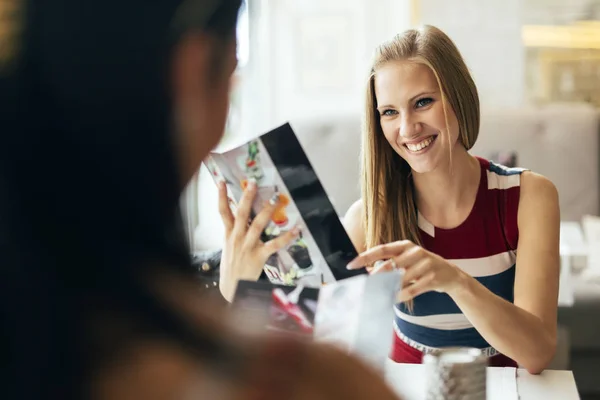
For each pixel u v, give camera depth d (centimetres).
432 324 165
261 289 99
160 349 31
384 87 161
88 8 31
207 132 36
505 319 134
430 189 165
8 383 30
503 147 368
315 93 455
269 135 110
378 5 445
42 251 30
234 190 116
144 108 31
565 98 419
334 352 35
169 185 33
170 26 32
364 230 177
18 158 31
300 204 113
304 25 450
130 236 32
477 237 165
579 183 365
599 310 292
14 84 31
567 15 415
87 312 31
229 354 32
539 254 154
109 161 31
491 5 423
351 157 372
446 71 158
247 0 36
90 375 31
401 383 130
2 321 30
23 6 31
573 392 128
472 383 102
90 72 31
